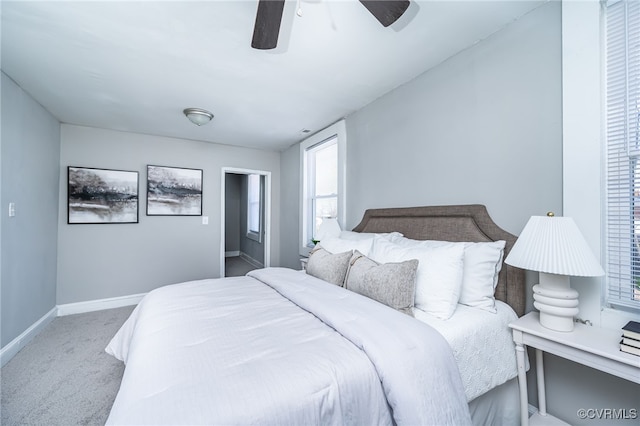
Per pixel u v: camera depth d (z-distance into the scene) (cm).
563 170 140
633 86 124
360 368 95
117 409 76
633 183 123
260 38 137
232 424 71
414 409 90
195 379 85
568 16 138
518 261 124
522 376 129
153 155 380
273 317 137
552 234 118
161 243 383
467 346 121
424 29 167
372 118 270
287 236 460
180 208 396
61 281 321
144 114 302
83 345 245
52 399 173
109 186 348
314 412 82
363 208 281
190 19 155
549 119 147
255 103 274
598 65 129
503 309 147
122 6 145
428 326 117
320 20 156
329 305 137
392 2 118
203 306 153
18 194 232
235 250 734
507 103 165
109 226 349
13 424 152
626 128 125
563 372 140
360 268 169
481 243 161
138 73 215
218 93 252
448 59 199
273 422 75
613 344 108
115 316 316
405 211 228
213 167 427
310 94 255
